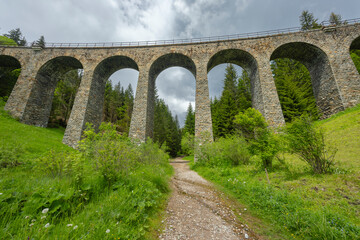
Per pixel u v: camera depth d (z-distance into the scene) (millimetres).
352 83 15133
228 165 9508
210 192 5848
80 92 17484
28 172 4789
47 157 4512
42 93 19625
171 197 5035
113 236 2209
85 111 16781
